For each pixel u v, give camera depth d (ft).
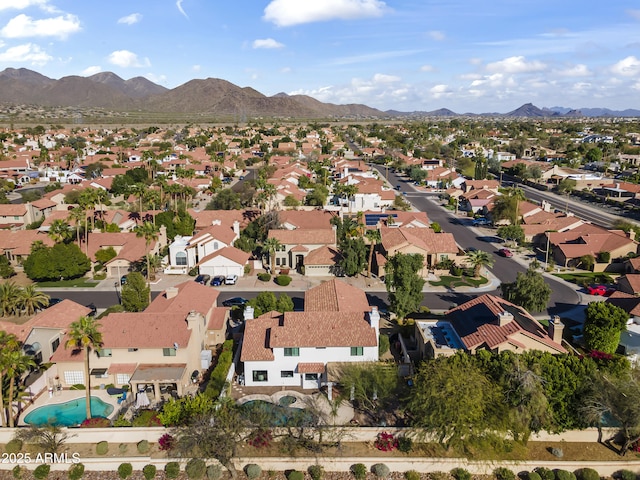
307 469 135.74
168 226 340.18
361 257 281.54
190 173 536.42
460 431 128.88
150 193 361.92
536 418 135.95
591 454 139.23
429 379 136.26
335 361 167.84
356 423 148.36
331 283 214.48
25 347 177.27
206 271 285.84
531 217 386.93
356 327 171.42
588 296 255.50
